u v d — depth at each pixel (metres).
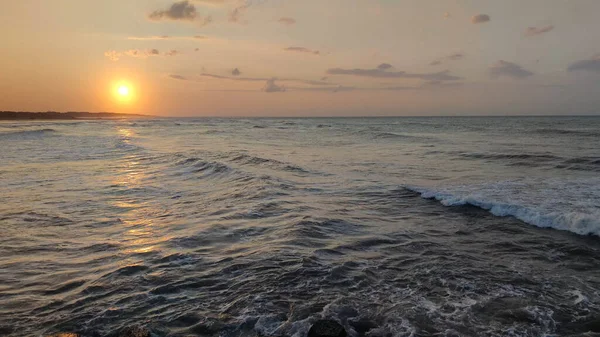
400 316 4.39
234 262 6.01
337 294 4.93
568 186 11.90
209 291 5.03
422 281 5.34
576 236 7.36
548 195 10.60
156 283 5.28
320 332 3.87
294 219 8.47
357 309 4.55
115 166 17.66
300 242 6.94
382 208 9.73
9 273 5.64
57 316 4.40
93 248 6.75
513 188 11.73
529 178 13.64
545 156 18.94
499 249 6.73
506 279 5.43
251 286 5.16
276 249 6.57
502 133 40.38
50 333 4.04
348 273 5.60
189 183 13.30
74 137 40.03
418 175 14.78
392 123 83.81
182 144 31.61
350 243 6.98
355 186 12.53
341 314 4.43
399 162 18.70
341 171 15.79
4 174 15.25
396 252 6.54
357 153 23.11
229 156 20.30
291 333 4.02
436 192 11.14
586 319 4.33
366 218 8.78
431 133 43.28
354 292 4.99
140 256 6.32
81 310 4.54
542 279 5.44
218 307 4.60
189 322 4.27
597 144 26.05
